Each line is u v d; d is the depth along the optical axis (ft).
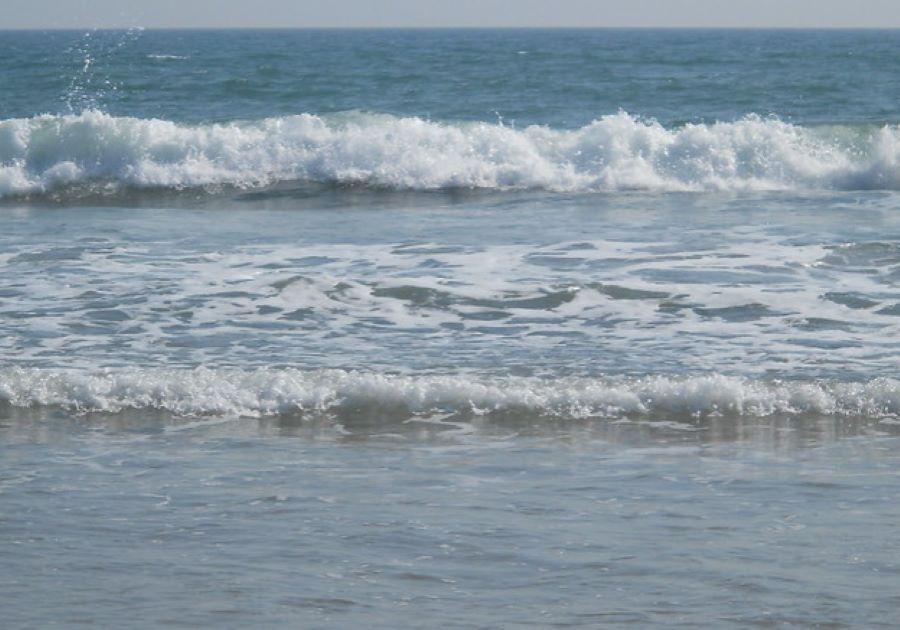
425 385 37.11
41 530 26.96
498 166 84.43
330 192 82.07
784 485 30.17
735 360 40.57
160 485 30.17
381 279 51.39
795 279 51.60
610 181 83.41
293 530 27.04
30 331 44.19
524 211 72.49
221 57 274.16
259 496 29.35
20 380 37.60
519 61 265.34
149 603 23.07
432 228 65.67
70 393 37.09
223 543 26.23
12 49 320.91
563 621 22.33
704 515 28.04
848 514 28.07
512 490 29.84
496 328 44.80
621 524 27.43
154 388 37.17
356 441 33.94
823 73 201.98
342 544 26.20
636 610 22.81
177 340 43.24
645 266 53.98
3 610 22.70
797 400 36.37
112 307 47.60
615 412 36.09
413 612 22.70
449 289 49.90
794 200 76.28
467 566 24.99
